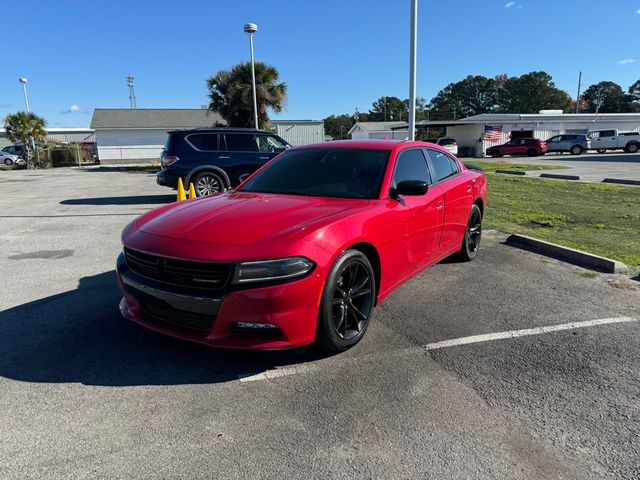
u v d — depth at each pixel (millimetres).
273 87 25188
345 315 3316
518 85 101312
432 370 3145
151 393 2852
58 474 2158
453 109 109688
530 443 2400
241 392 2869
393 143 4527
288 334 2916
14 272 5375
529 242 6484
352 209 3484
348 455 2301
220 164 10734
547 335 3686
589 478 2152
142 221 3613
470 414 2648
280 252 2852
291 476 2156
